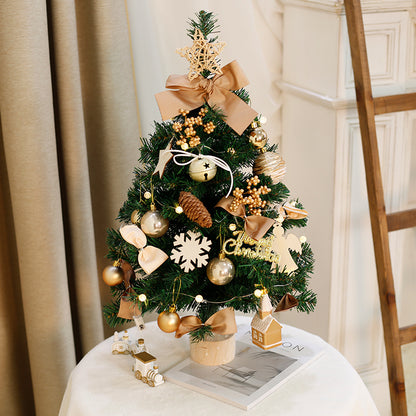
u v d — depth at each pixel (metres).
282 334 1.22
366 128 1.34
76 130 1.35
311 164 1.57
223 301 1.06
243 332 1.23
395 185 1.45
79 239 1.41
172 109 1.00
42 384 1.43
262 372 1.07
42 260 1.35
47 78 1.28
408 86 1.39
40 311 1.38
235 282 1.07
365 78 1.31
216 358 1.09
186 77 1.03
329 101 1.41
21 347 1.54
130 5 1.44
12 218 1.46
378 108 1.34
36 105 1.27
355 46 1.30
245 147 1.02
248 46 1.55
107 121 1.42
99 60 1.38
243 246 1.06
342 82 1.40
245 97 1.05
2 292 1.47
